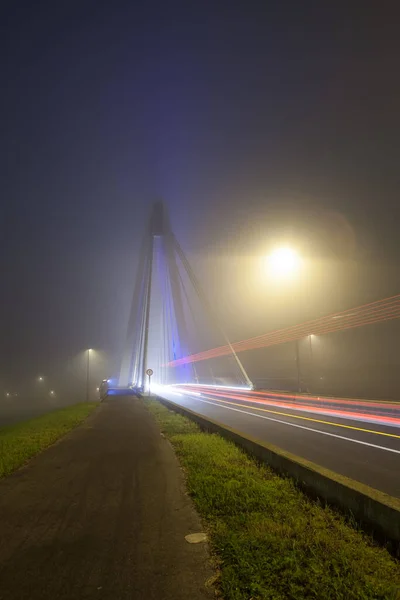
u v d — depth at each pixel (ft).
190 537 16.16
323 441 40.47
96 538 16.22
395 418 62.08
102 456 34.17
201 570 13.47
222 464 27.43
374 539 14.80
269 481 22.77
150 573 13.32
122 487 24.00
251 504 18.84
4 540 16.17
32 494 22.84
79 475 27.37
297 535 15.03
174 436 42.83
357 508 16.26
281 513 17.60
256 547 14.08
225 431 39.14
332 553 13.47
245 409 78.89
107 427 54.60
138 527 17.35
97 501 21.27
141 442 41.39
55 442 42.45
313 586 11.59
